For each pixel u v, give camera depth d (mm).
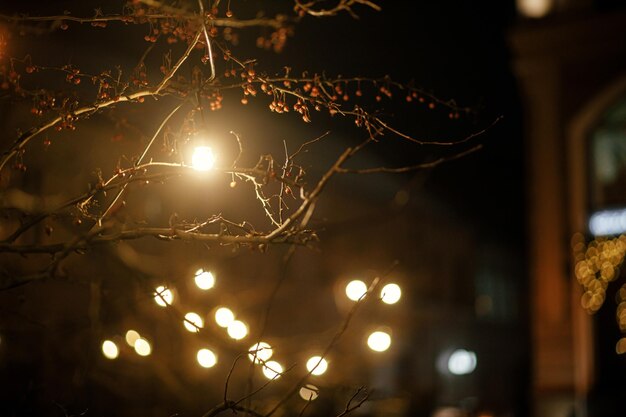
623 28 16125
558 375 16062
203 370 8039
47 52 6695
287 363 8070
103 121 8703
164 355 8320
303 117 2992
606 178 16406
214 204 8516
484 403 21047
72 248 2656
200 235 2736
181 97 3080
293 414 7281
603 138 16562
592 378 15820
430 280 25500
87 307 10734
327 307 18438
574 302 16188
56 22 3004
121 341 7293
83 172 8273
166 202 9547
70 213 3074
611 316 15945
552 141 16766
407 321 24594
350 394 8039
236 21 3170
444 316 28109
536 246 16688
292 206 10594
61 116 2986
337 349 11773
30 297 9828
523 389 26984
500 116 2873
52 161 8867
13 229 9383
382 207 22625
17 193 6691
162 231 2730
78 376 6391
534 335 16453
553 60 16766
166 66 3121
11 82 3000
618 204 16141
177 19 3090
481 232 32656
